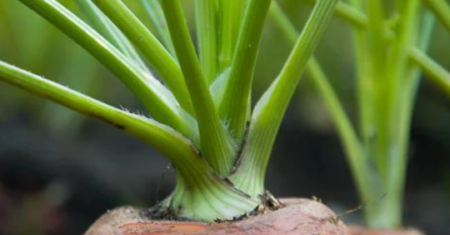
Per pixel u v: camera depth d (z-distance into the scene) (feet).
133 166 1.81
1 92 1.84
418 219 2.00
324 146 2.12
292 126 2.14
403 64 1.00
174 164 0.69
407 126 1.04
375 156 1.04
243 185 0.70
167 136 0.68
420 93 2.15
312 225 0.69
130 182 1.76
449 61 2.04
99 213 1.73
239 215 0.69
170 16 0.63
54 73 1.76
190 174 0.70
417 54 0.98
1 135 1.75
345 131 1.05
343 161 2.11
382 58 1.01
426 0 0.87
